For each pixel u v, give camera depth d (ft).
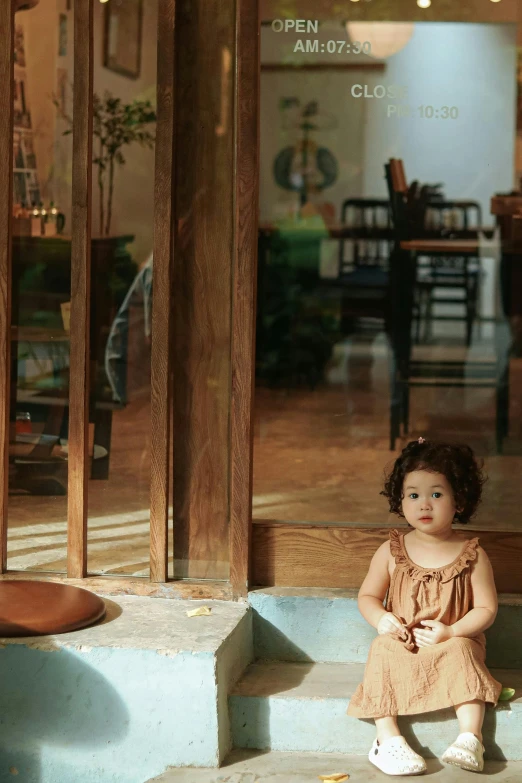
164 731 8.74
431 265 23.93
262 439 17.43
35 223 13.82
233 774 8.53
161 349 10.12
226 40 10.07
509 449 16.57
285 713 8.94
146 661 8.75
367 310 23.65
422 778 8.34
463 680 8.50
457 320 24.32
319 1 12.37
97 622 9.43
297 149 30.04
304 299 23.57
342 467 15.61
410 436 17.43
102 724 8.85
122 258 17.24
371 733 8.88
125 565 10.97
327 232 26.63
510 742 8.70
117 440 14.65
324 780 8.33
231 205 10.18
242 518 10.07
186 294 10.32
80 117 10.16
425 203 25.58
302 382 21.79
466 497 9.16
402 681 8.59
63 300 13.33
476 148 28.32
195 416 10.37
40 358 13.23
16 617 9.10
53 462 13.39
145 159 18.94
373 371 22.70
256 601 10.00
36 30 14.71
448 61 25.16
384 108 15.56
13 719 8.97
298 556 10.32
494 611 8.87
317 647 9.92
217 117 10.14
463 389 20.17
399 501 9.35
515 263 21.34
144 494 13.93
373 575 9.39
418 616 8.98
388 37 22.12
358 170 29.60
